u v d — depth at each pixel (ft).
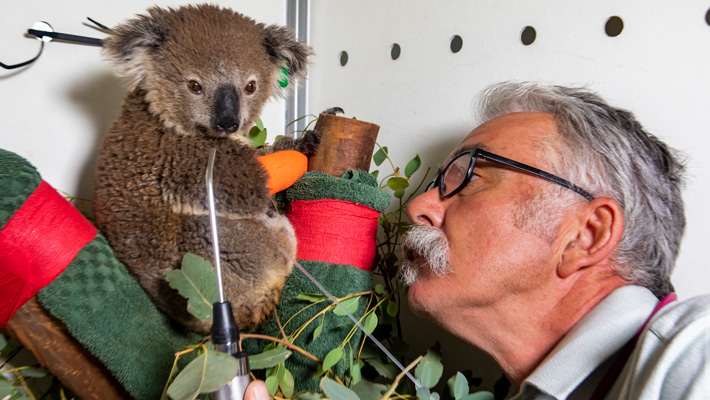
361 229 3.51
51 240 2.58
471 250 3.05
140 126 3.17
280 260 3.30
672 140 3.43
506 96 3.68
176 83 3.12
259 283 3.17
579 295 2.91
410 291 3.38
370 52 5.00
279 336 3.44
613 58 3.63
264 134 3.96
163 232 3.00
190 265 2.56
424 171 4.62
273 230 3.36
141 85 3.22
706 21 3.27
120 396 3.03
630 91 3.57
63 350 2.77
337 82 5.31
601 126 3.02
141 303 3.04
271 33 3.54
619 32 3.63
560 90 3.43
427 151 4.60
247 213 3.14
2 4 3.51
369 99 5.04
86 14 3.87
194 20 3.20
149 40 3.11
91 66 3.90
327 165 3.71
